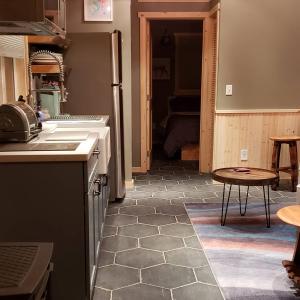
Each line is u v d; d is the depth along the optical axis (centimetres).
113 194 421
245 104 496
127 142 472
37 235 206
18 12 204
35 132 260
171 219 372
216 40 498
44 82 391
